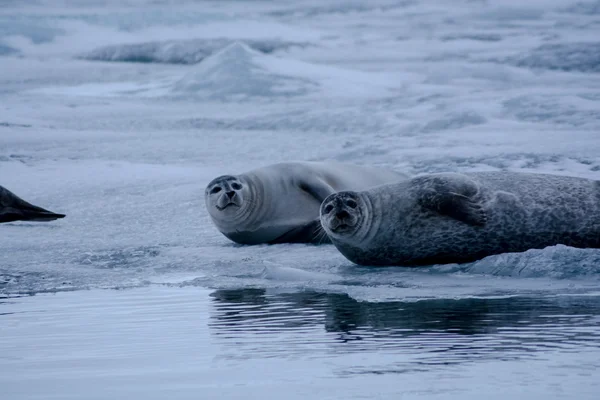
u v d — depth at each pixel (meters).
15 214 34.41
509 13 161.00
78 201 45.31
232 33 163.25
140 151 59.34
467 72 96.06
